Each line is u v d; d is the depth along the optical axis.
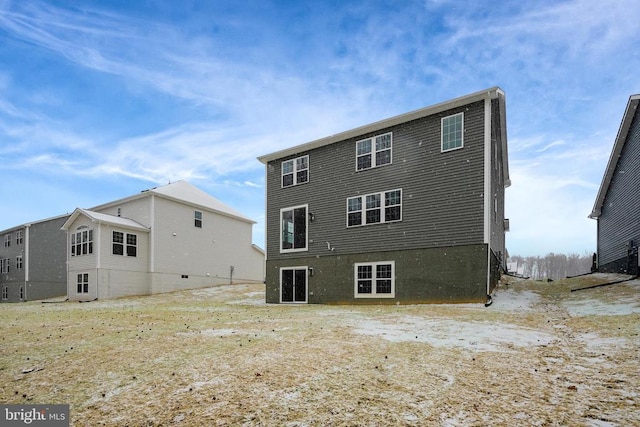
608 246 19.44
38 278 32.31
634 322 7.31
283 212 18.00
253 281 32.75
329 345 6.20
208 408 3.70
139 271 24.14
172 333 7.85
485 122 12.67
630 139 15.74
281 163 18.38
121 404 3.94
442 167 13.45
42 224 32.97
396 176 14.52
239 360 5.36
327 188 16.55
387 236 14.47
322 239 16.39
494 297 13.17
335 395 3.91
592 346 5.75
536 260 83.06
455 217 12.96
